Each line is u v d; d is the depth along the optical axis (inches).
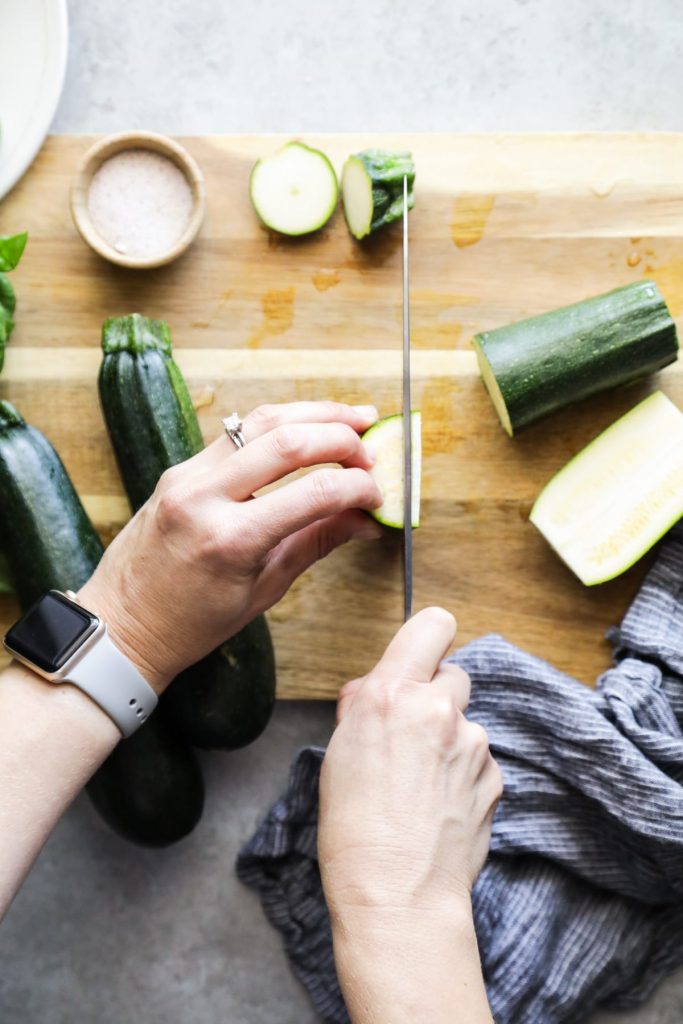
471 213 50.2
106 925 51.7
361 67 53.0
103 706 37.2
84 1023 51.3
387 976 32.3
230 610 38.3
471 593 50.1
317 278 50.4
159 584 37.4
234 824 51.9
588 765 46.2
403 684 35.4
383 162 47.7
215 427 50.5
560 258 50.3
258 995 51.2
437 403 50.3
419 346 50.3
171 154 48.3
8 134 49.0
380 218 48.4
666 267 50.3
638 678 46.9
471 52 53.1
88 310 50.3
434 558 50.1
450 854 34.5
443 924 33.2
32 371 50.2
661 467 47.5
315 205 49.2
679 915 48.4
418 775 34.3
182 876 51.8
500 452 50.2
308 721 51.9
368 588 49.9
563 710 46.3
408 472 41.4
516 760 48.1
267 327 50.4
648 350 46.4
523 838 47.8
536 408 47.1
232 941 51.5
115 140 47.7
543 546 50.0
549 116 52.9
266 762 52.0
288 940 50.4
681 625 48.3
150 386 45.5
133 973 51.5
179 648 39.1
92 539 46.1
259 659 45.4
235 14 52.8
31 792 35.2
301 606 49.9
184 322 50.4
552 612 50.0
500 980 46.9
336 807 34.7
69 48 52.7
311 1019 51.0
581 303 47.1
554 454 50.1
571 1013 47.8
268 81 52.9
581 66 52.9
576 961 47.8
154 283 50.3
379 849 33.5
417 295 50.2
